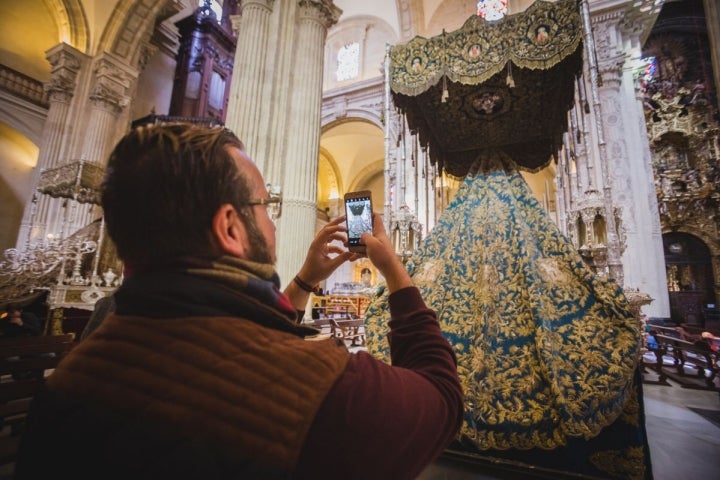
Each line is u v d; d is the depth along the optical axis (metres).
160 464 0.37
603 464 2.07
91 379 0.42
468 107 3.83
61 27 13.02
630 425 2.05
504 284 2.55
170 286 0.48
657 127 18.83
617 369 1.96
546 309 2.31
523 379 2.16
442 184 4.23
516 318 2.39
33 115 13.25
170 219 0.51
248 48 7.21
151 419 0.39
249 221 0.61
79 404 0.40
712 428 3.34
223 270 0.53
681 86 18.86
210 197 0.54
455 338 2.52
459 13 14.23
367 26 17.81
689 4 18.78
